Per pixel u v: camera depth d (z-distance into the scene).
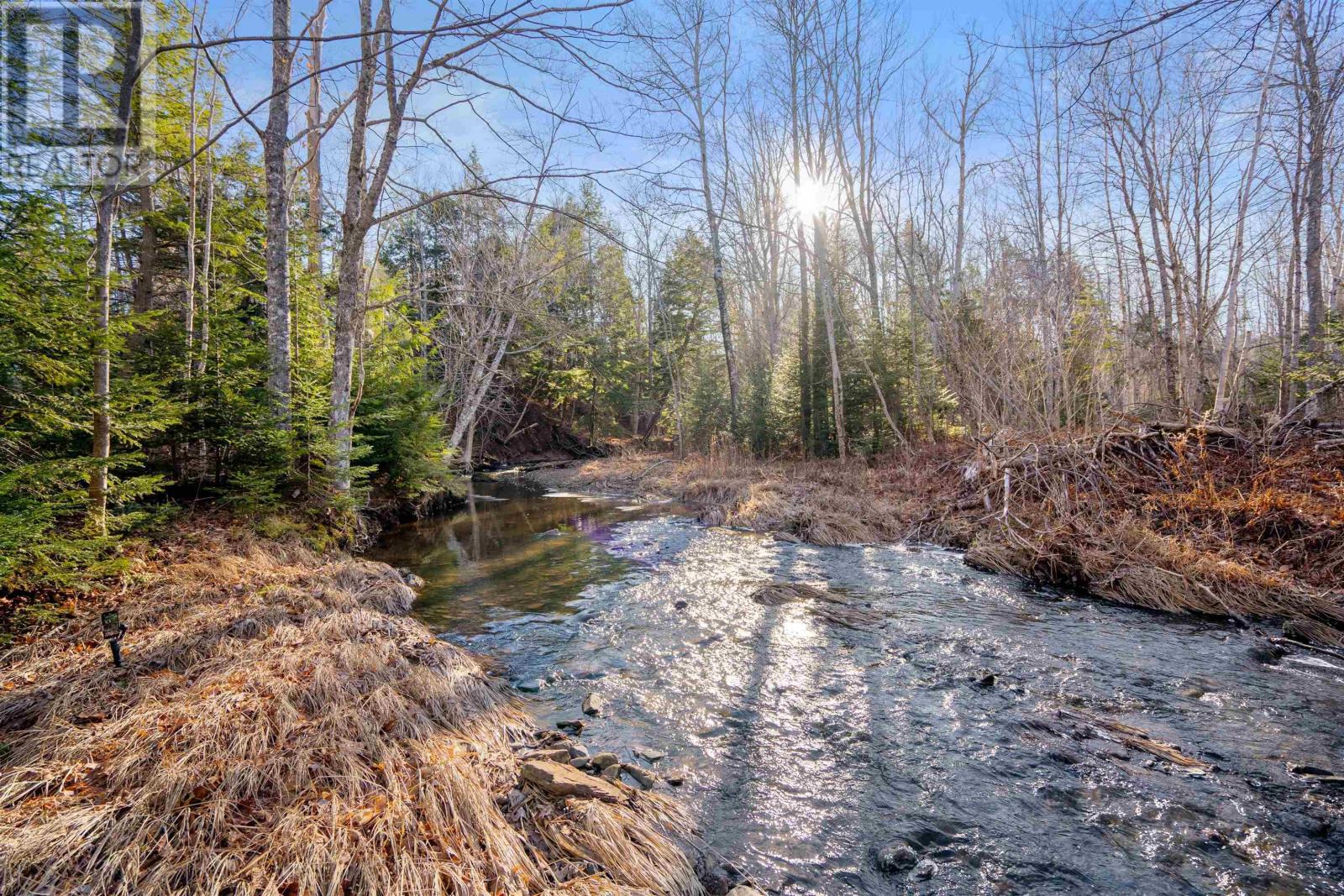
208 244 10.27
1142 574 6.77
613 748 3.84
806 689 4.68
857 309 25.31
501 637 5.92
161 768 2.87
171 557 6.40
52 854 2.33
